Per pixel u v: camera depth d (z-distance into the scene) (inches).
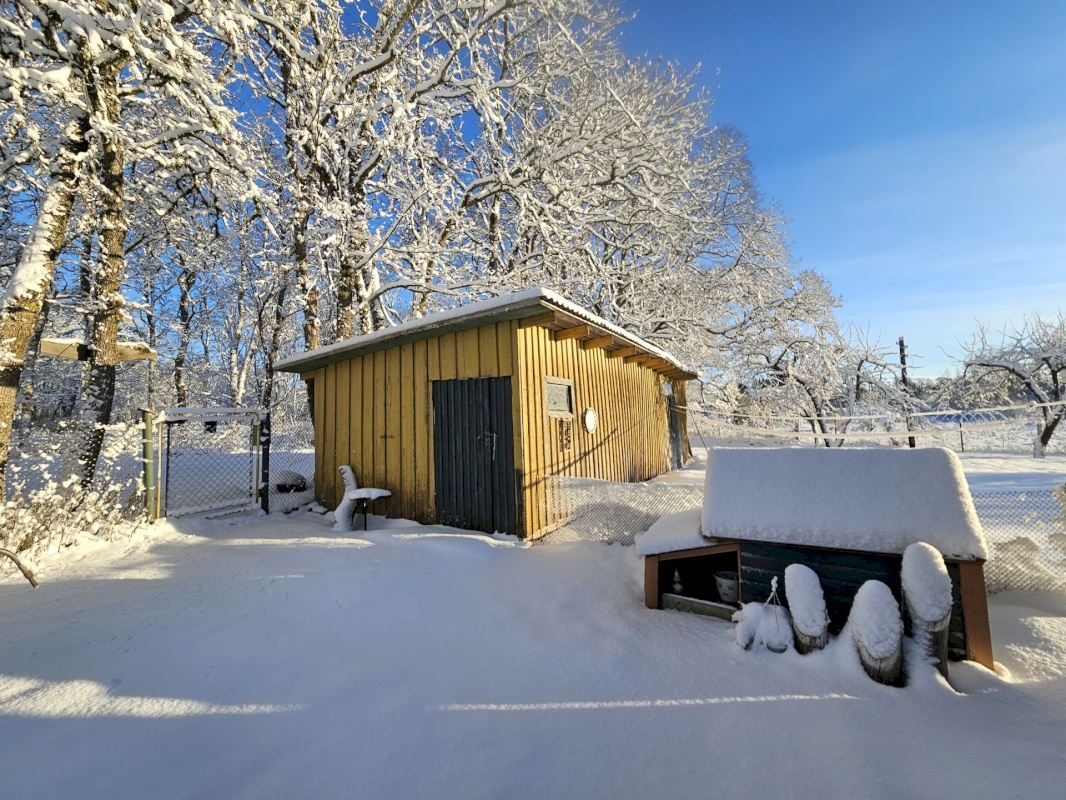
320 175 421.4
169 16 196.9
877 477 98.4
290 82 399.9
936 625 81.6
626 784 62.6
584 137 437.1
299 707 78.9
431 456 203.6
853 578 94.7
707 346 578.2
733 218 610.5
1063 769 61.4
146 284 564.4
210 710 77.8
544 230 425.7
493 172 448.1
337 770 65.3
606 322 211.6
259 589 127.0
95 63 200.4
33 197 324.2
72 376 534.0
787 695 79.6
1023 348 622.8
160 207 321.4
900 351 708.7
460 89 421.7
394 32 375.6
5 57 196.1
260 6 302.4
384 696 82.0
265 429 242.1
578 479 189.3
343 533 190.4
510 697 81.7
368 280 442.0
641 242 536.7
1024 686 80.1
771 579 101.8
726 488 110.0
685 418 500.7
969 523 88.7
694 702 79.0
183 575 138.8
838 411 662.5
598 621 109.3
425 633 105.4
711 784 62.2
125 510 198.7
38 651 94.4
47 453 210.4
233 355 670.5
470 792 61.4
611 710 77.7
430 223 483.2
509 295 171.9
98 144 222.1
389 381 221.9
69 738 70.4
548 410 200.1
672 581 125.9
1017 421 204.4
